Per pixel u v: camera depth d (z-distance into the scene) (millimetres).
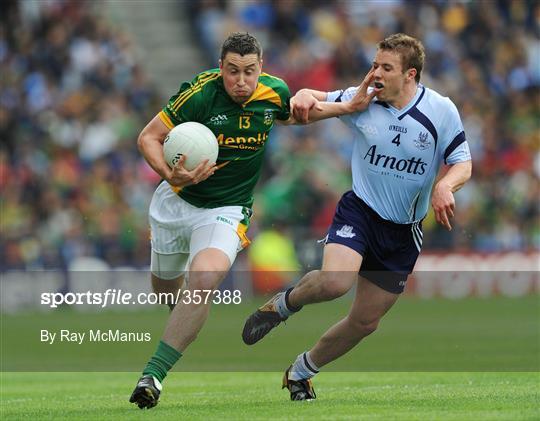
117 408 26562
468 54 97375
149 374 25422
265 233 72125
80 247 73938
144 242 74938
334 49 94562
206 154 26250
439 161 27547
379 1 98562
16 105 84812
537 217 86438
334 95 27953
